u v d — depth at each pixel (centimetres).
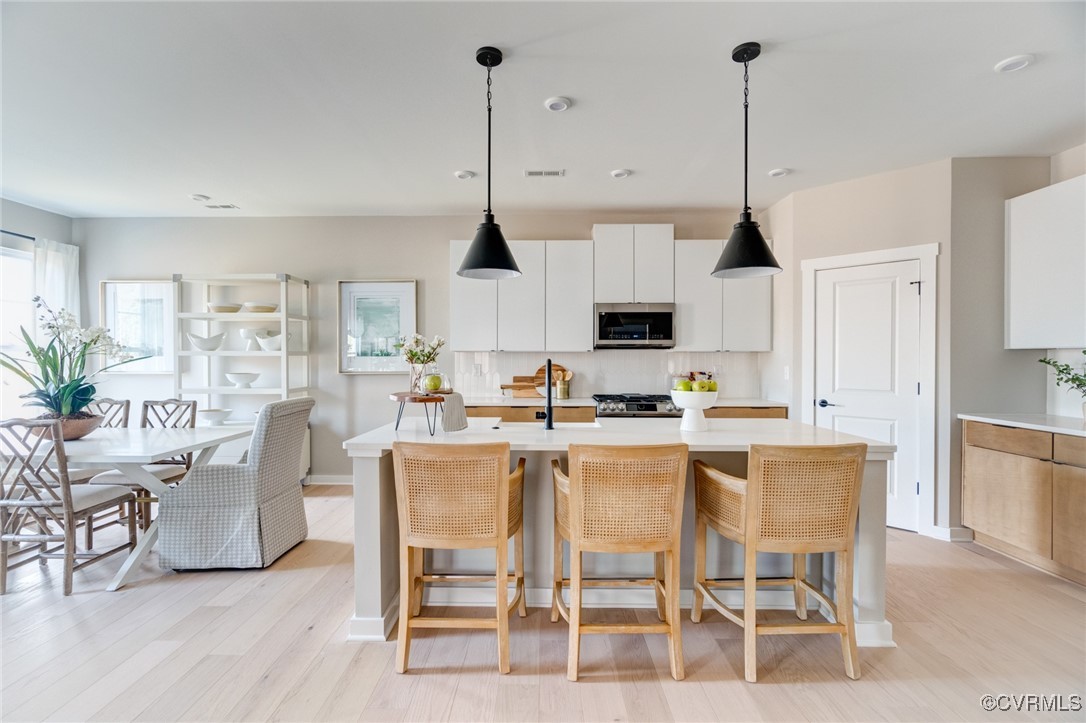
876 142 292
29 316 417
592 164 327
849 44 199
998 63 212
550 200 405
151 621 221
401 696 172
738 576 235
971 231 314
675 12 180
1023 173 313
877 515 203
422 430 240
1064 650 199
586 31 191
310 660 193
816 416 370
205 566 273
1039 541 265
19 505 245
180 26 186
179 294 423
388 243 455
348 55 206
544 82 227
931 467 322
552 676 184
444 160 320
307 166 329
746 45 199
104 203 411
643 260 420
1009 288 311
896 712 165
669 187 371
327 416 458
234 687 176
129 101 243
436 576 219
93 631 213
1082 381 272
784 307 396
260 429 276
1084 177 272
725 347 419
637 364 452
